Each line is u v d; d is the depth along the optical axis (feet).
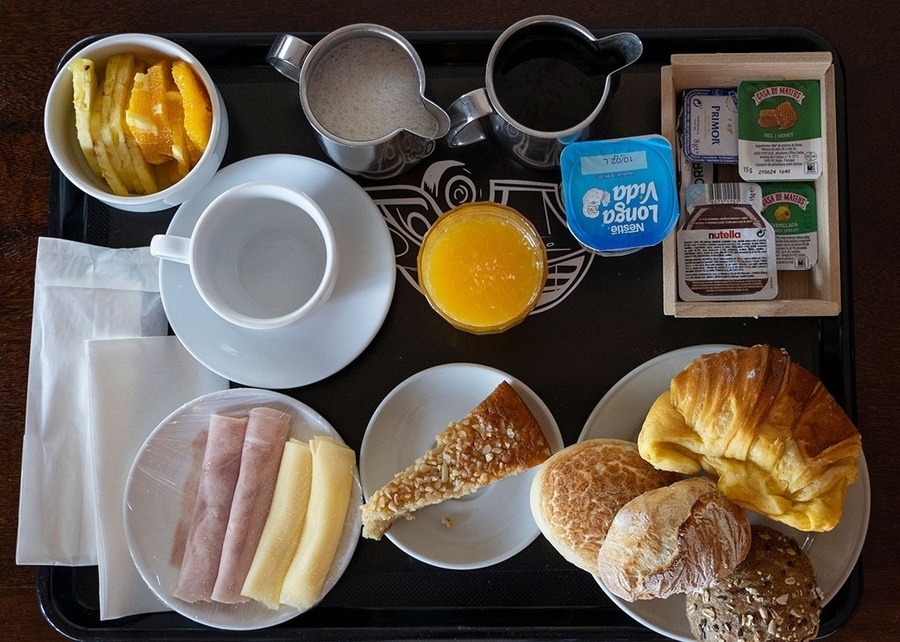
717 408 1.33
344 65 1.47
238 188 1.42
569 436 1.56
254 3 1.61
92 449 1.51
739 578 1.36
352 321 1.53
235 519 1.50
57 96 1.45
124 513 1.50
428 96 1.60
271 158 1.53
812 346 1.56
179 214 1.52
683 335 1.56
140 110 1.43
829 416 1.34
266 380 1.52
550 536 1.44
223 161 1.61
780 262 1.53
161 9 1.62
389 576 1.53
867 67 1.59
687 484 1.34
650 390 1.50
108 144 1.46
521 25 1.39
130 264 1.57
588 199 1.44
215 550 1.51
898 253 1.58
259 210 1.51
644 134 1.59
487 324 1.49
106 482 1.52
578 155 1.43
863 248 1.58
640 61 1.59
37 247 1.58
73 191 1.60
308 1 1.61
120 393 1.53
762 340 1.56
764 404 1.32
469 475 1.47
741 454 1.34
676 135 1.56
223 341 1.53
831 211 1.49
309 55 1.41
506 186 1.59
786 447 1.31
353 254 1.53
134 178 1.50
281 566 1.49
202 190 1.53
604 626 1.51
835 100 1.53
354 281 1.53
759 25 1.59
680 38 1.57
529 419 1.48
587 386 1.56
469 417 1.48
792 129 1.51
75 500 1.56
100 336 1.56
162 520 1.53
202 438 1.56
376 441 1.53
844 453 1.32
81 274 1.56
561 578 1.53
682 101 1.56
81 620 1.55
